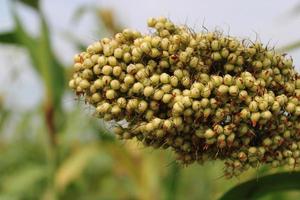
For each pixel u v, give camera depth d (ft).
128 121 1.12
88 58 1.11
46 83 2.23
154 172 2.38
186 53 1.10
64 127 2.42
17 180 2.95
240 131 1.12
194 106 1.08
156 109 1.10
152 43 1.10
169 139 1.13
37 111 3.05
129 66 1.09
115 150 2.42
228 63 1.13
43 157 3.30
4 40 2.27
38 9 2.21
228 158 1.16
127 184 3.02
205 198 2.95
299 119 1.16
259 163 1.17
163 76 1.09
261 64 1.14
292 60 1.16
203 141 1.13
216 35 1.13
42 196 2.84
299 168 1.26
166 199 2.05
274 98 1.12
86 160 2.41
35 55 2.23
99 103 1.12
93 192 3.42
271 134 1.15
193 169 2.98
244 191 1.29
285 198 1.86
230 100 1.11
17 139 3.74
